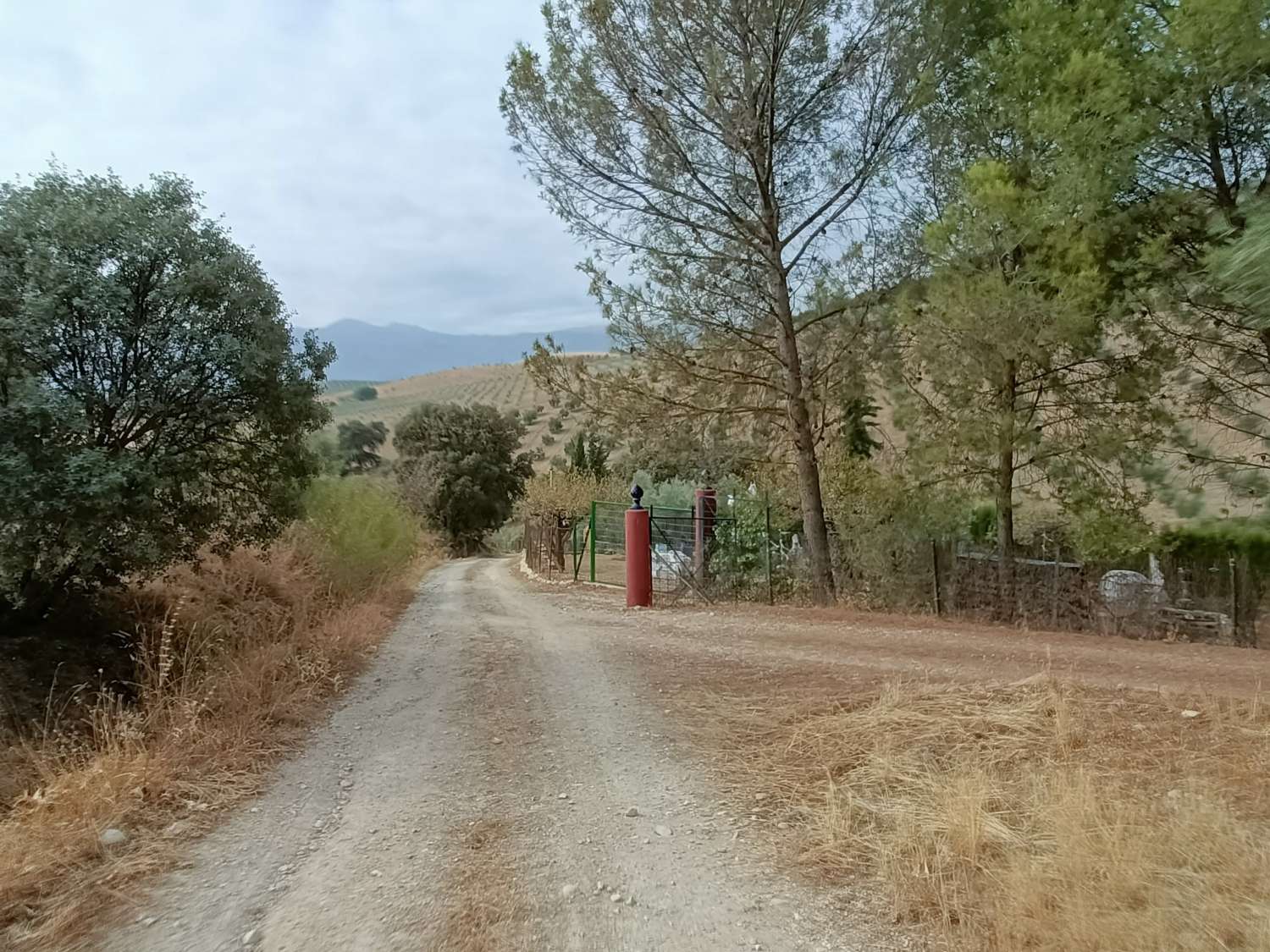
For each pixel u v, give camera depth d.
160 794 4.72
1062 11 10.25
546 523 25.05
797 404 13.47
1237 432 11.15
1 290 7.04
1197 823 3.69
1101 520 10.95
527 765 5.42
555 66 12.66
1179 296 9.70
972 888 3.42
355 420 74.00
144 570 8.46
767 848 4.01
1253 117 8.85
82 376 7.60
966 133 11.95
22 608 8.19
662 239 13.31
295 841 4.20
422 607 14.53
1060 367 11.06
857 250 13.00
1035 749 5.12
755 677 7.66
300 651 8.52
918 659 8.22
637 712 6.65
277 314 8.92
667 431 13.94
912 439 12.17
